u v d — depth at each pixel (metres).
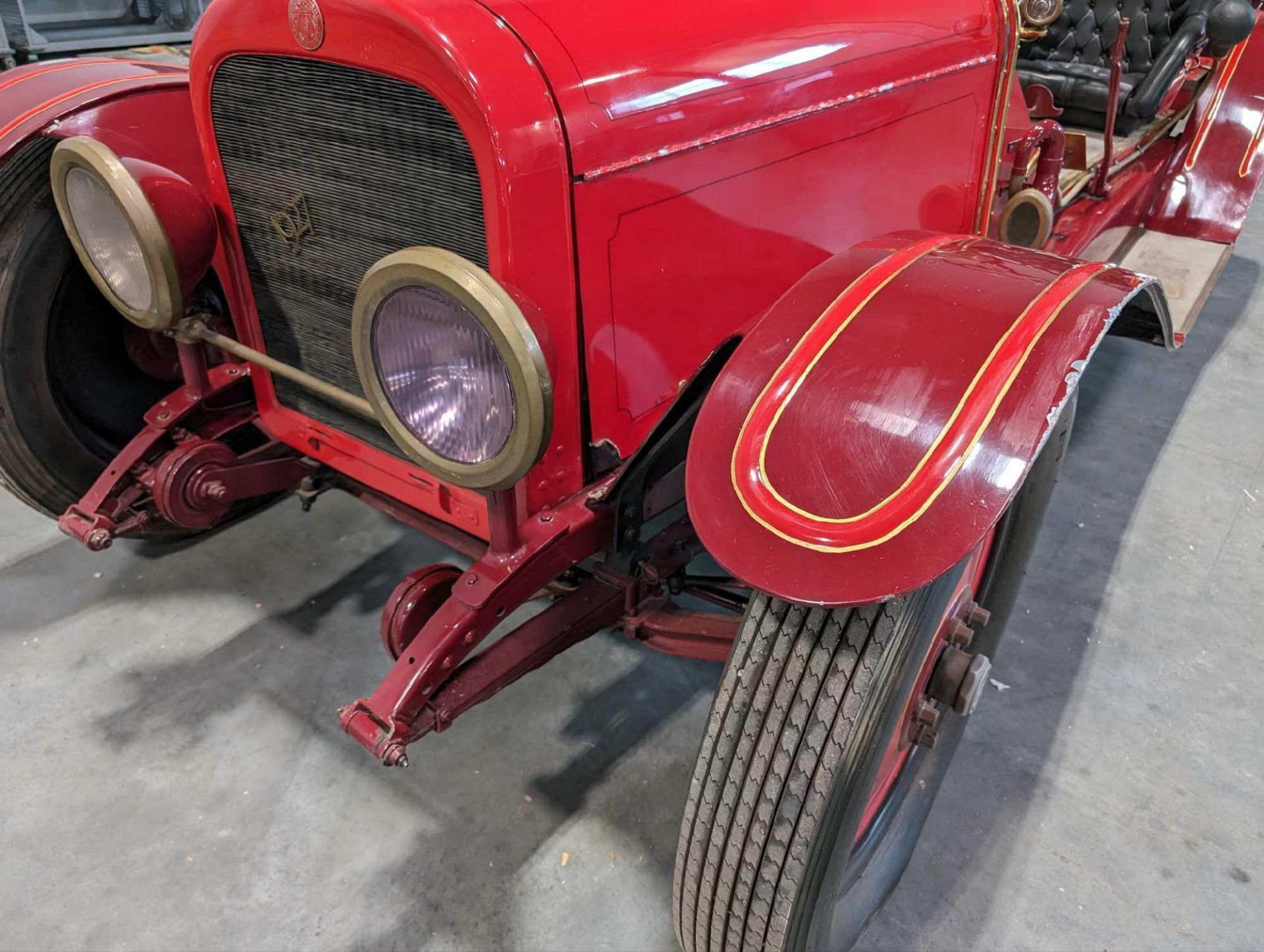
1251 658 1.84
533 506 1.29
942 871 1.43
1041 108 2.62
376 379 1.06
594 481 1.36
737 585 1.89
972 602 1.28
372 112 1.13
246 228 1.43
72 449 1.87
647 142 1.18
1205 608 1.97
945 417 0.90
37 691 1.75
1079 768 1.61
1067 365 0.91
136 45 4.69
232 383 1.69
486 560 1.24
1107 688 1.77
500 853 1.46
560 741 1.66
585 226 1.15
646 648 1.88
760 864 0.99
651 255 1.26
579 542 1.31
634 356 1.32
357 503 2.31
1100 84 2.99
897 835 1.33
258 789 1.56
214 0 1.24
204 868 1.43
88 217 1.36
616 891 1.41
